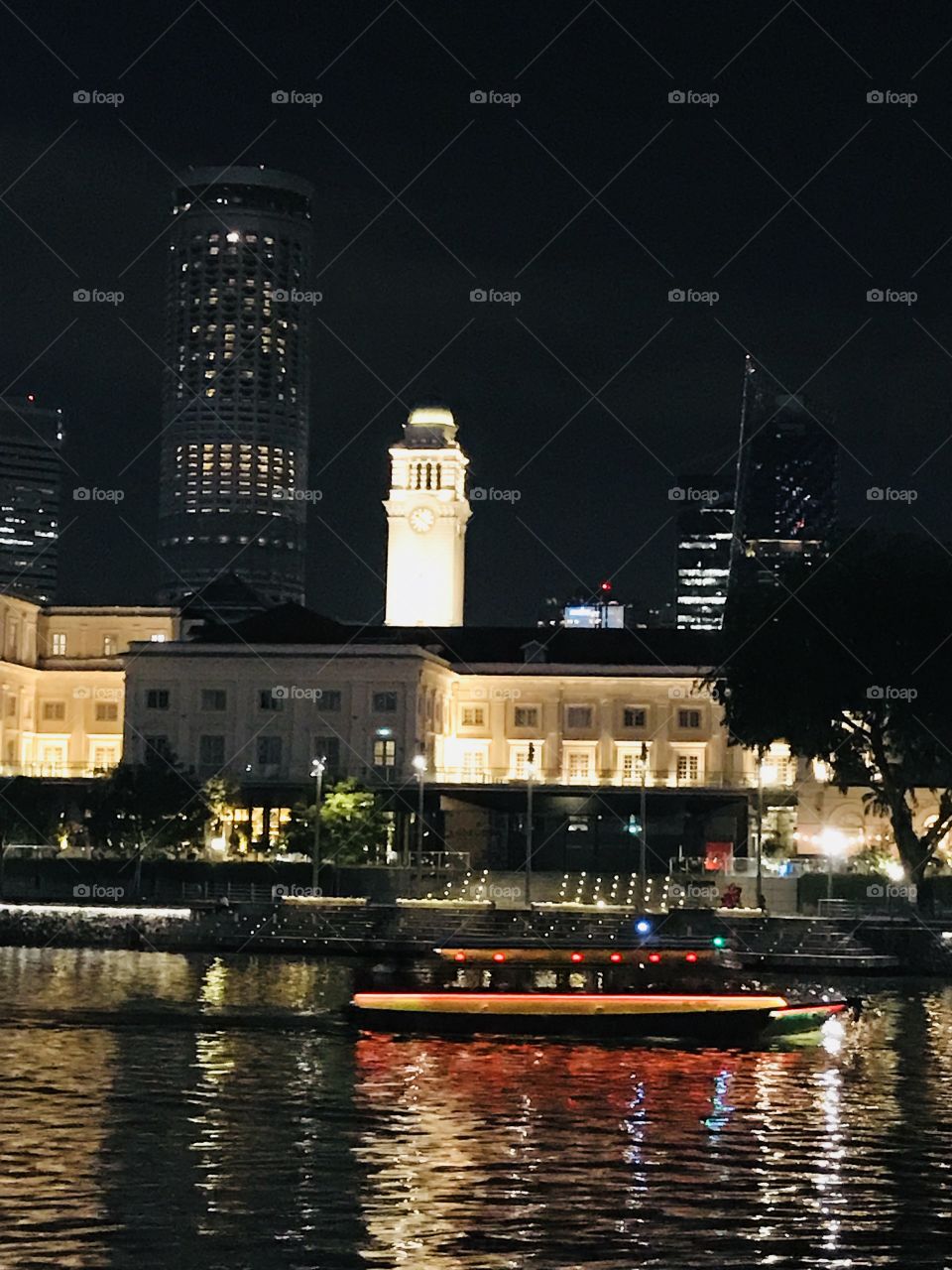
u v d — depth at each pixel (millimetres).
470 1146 61438
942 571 136875
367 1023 86750
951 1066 80000
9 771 188250
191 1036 84688
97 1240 49438
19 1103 67812
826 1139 63625
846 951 122188
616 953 88812
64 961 119000
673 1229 51250
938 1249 50031
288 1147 60875
